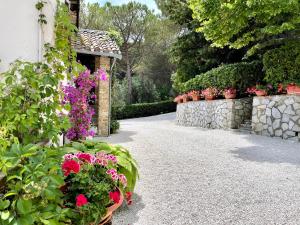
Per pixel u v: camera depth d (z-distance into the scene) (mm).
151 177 5254
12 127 2697
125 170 3887
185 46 16578
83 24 25562
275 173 5477
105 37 12883
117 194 2660
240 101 12016
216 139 9664
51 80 3275
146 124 17562
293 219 3564
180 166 6035
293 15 8820
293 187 4684
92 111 6164
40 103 3287
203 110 14156
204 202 4090
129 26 27594
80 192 2523
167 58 29625
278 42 10398
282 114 9703
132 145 8727
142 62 30219
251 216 3650
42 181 2006
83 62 13172
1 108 2896
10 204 2000
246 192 4473
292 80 9695
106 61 11633
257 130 10609
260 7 8008
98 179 2828
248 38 10469
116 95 17438
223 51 15547
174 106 26859
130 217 3613
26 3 3684
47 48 4016
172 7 16781
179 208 3891
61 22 4348
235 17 8484
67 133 5809
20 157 2094
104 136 11391
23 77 3148
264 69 10867
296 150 7566
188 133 11477
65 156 2775
